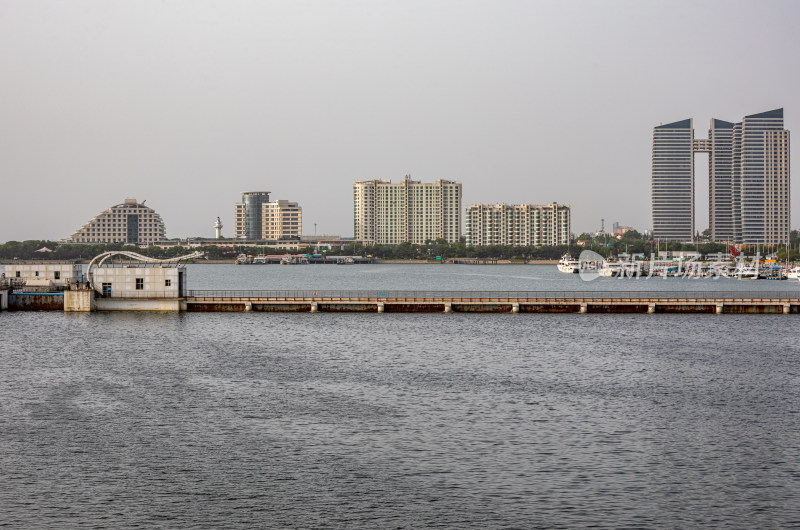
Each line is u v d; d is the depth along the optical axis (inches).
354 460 2630.4
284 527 2166.6
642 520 2212.1
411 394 3516.2
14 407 3230.8
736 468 2576.3
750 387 3681.1
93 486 2409.0
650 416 3161.9
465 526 2176.4
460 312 6565.0
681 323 5876.0
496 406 3304.6
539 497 2352.4
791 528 2176.4
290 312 6530.5
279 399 3400.6
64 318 5994.1
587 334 5319.9
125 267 6451.8
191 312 6432.1
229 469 2549.2
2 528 2135.8
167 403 3316.9
